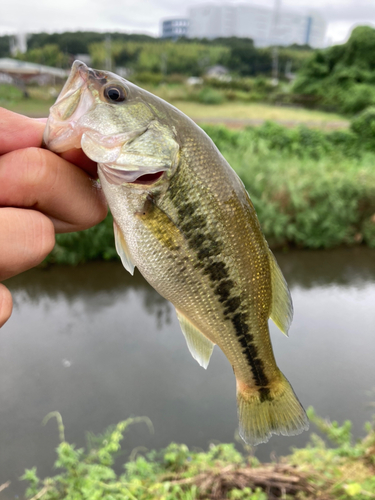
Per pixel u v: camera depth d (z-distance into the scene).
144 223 0.18
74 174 0.14
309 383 0.60
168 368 0.62
